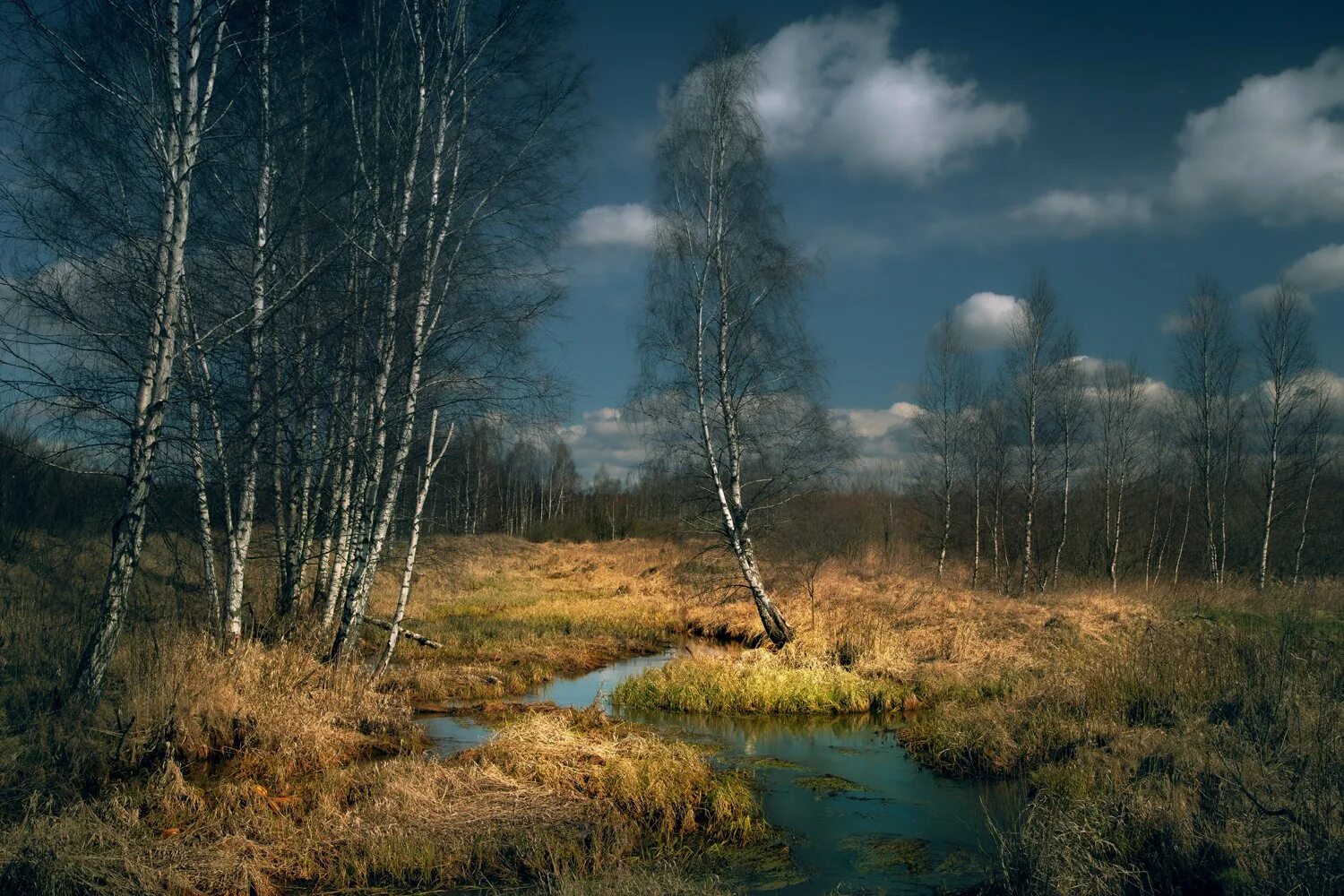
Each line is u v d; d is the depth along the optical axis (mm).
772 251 17156
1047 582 30484
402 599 13430
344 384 13773
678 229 17250
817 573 24094
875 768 9719
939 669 14320
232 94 10477
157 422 8945
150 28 8977
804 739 11141
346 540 14367
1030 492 29312
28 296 8586
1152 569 37531
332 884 6426
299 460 12742
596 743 8984
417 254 12617
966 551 39062
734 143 17438
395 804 7469
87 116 9195
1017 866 6168
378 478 12383
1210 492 36531
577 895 5883
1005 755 9367
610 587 30219
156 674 9219
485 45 12711
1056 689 11070
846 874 6723
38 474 15094
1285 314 29062
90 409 9164
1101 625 17188
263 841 6816
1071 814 6414
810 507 20656
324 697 10547
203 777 8305
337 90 11984
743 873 6781
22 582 12602
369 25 12906
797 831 7691
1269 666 9867
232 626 10953
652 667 16531
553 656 16766
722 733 11500
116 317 9727
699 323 17016
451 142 13055
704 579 23094
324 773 8328
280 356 11320
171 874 6082
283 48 10828
